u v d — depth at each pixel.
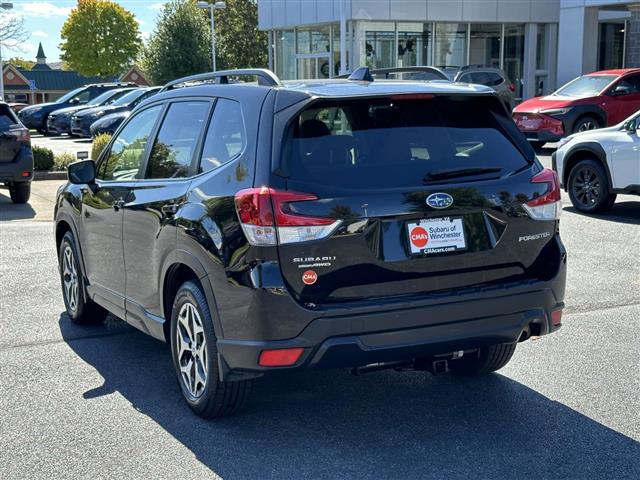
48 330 6.69
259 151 4.20
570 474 4.02
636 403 4.95
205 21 53.38
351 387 5.30
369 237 4.12
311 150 4.20
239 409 4.69
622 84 19.58
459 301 4.27
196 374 4.69
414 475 4.02
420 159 4.36
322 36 32.19
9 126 13.62
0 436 4.55
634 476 4.00
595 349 5.97
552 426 4.62
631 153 11.40
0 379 5.50
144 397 5.15
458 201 4.29
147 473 4.08
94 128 25.08
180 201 4.72
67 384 5.41
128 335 6.55
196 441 4.46
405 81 4.80
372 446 4.38
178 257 4.64
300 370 4.12
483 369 5.36
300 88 4.41
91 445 4.42
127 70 93.38
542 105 19.62
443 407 4.93
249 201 4.08
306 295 4.07
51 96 94.19
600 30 30.19
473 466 4.11
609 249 9.53
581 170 12.17
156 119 5.48
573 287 7.76
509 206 4.43
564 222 11.48
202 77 5.24
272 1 34.06
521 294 4.43
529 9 31.50
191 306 4.63
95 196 5.98
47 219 12.52
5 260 9.39
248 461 4.20
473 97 4.61
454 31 31.09
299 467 4.12
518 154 4.63
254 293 4.04
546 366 5.63
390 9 29.88
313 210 4.04
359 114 4.39
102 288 6.05
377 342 4.13
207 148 4.74
